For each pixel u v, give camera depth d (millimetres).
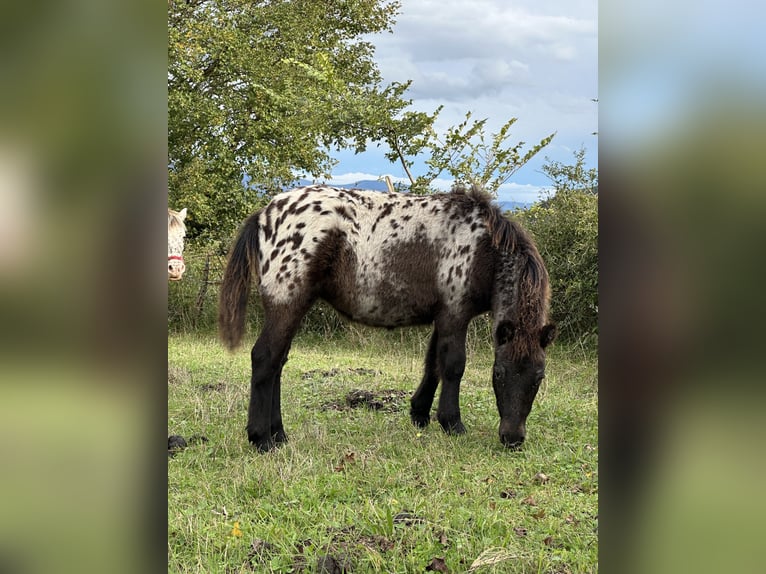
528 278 5484
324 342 11023
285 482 4148
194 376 7492
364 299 5641
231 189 12430
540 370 5262
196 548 3188
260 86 12047
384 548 3197
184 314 12062
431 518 3561
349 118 11328
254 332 11078
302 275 5328
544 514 3707
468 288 5645
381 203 5707
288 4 14375
